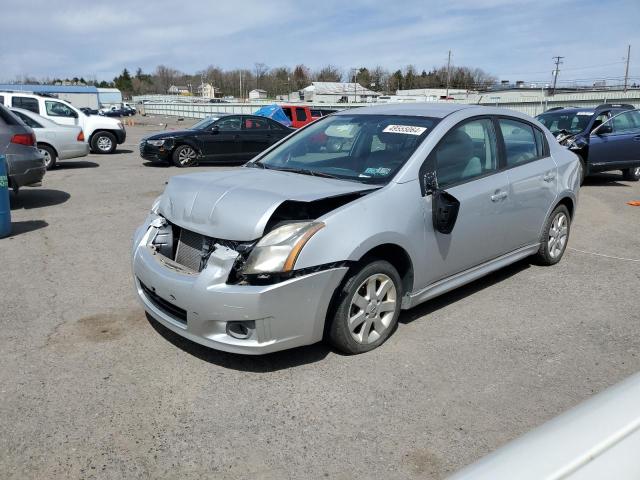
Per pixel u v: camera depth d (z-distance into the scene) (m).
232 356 3.66
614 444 0.98
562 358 3.72
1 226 6.60
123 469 2.57
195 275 3.39
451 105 4.76
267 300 3.14
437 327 4.17
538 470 0.90
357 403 3.13
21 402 3.10
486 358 3.70
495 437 2.84
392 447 2.74
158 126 38.75
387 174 3.86
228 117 14.96
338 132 4.59
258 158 4.78
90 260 5.79
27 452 2.67
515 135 4.99
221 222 3.36
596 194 10.27
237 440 2.79
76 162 15.20
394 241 3.63
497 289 5.03
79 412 3.01
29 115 13.13
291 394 3.21
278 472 2.56
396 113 4.59
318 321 3.37
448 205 3.90
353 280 3.48
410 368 3.54
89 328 4.09
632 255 6.22
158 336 3.95
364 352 3.71
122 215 7.98
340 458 2.66
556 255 5.72
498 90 58.72
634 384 1.16
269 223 3.40
